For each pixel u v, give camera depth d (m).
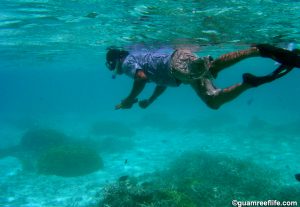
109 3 9.67
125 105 5.08
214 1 8.73
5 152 22.80
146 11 10.22
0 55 27.94
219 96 3.63
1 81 106.12
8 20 12.81
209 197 10.61
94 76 94.56
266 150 21.61
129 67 5.02
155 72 4.71
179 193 9.59
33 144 23.22
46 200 13.20
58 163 17.31
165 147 24.64
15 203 12.92
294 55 3.03
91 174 17.09
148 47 17.16
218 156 16.77
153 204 8.95
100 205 10.72
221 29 12.43
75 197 13.45
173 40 14.95
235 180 12.86
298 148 21.77
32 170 18.09
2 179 16.59
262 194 11.62
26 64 40.34
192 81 3.90
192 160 16.56
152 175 15.38
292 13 10.03
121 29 13.56
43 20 12.78
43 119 46.81
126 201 9.54
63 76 88.94
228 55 3.56
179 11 9.93
